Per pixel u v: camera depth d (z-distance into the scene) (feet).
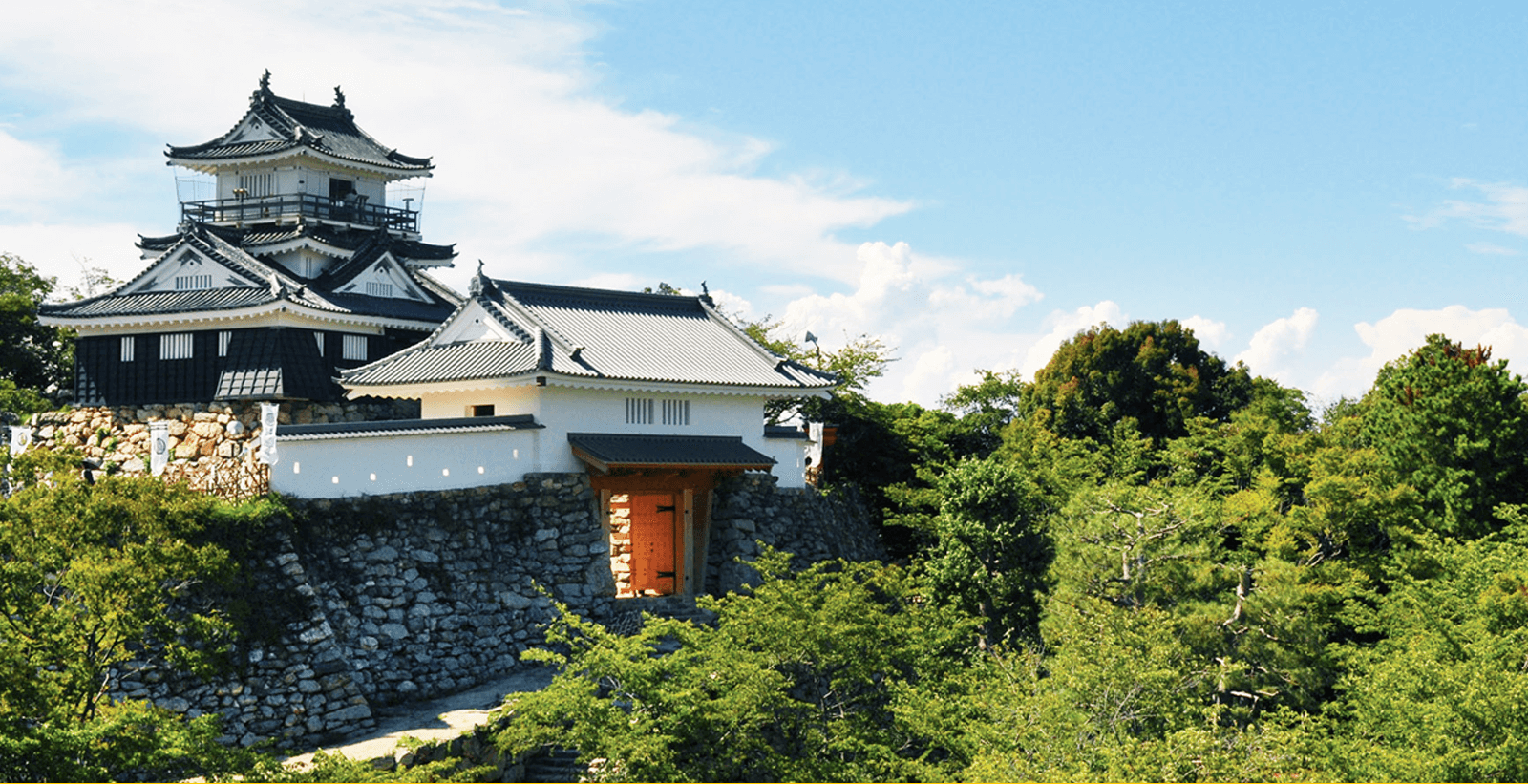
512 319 137.28
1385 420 173.99
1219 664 112.57
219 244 173.78
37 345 211.20
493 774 100.12
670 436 141.28
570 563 128.16
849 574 115.14
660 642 124.36
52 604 79.36
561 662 94.27
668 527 144.05
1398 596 133.08
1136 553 122.11
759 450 153.28
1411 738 93.91
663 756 86.43
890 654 107.04
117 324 167.94
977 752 92.99
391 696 106.52
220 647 80.59
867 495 180.96
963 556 133.18
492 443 125.18
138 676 91.30
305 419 164.76
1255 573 121.70
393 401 176.24
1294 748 87.40
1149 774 81.00
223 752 70.28
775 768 93.30
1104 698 92.43
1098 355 229.86
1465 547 136.67
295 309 159.74
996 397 228.43
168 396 167.12
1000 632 132.05
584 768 100.73
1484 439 160.25
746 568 141.49
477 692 111.34
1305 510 155.94
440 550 117.60
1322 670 122.21
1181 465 182.29
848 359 198.29
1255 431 183.73
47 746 63.77
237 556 100.12
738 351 155.33
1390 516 152.46
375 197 200.23
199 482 104.37
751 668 94.27
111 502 74.49
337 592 107.04
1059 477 170.50
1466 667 99.14
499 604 119.24
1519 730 91.45
